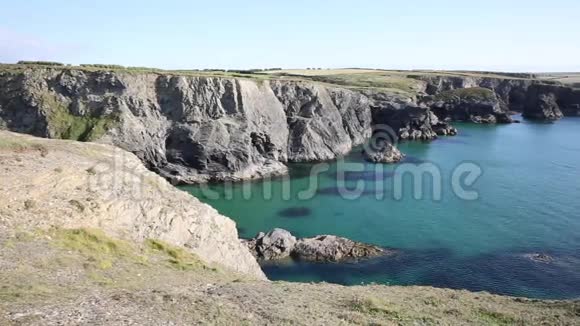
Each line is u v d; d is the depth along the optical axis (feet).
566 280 163.94
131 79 347.77
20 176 115.24
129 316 65.10
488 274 169.68
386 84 613.52
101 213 116.78
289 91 412.16
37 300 66.39
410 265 179.01
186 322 66.08
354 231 217.77
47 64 394.32
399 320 79.77
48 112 336.08
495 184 297.12
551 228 216.95
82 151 158.20
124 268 95.76
